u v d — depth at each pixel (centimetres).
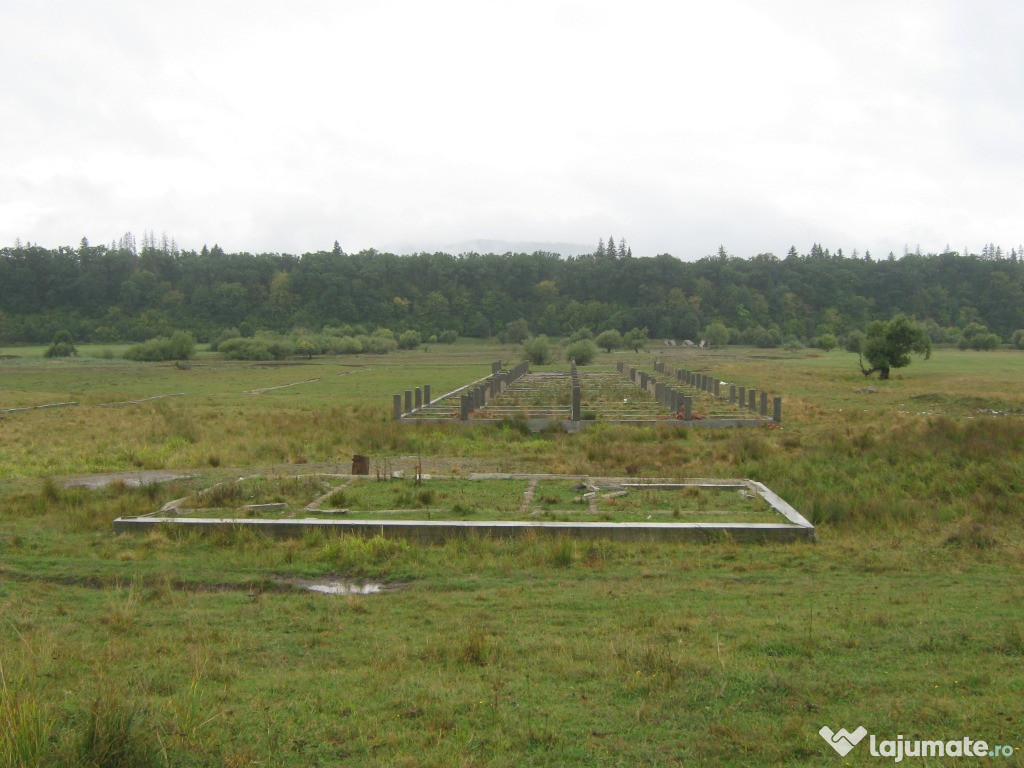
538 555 1012
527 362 6359
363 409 3244
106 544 1080
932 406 3381
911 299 14975
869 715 516
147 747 451
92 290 13650
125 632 713
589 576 934
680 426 2534
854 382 4922
